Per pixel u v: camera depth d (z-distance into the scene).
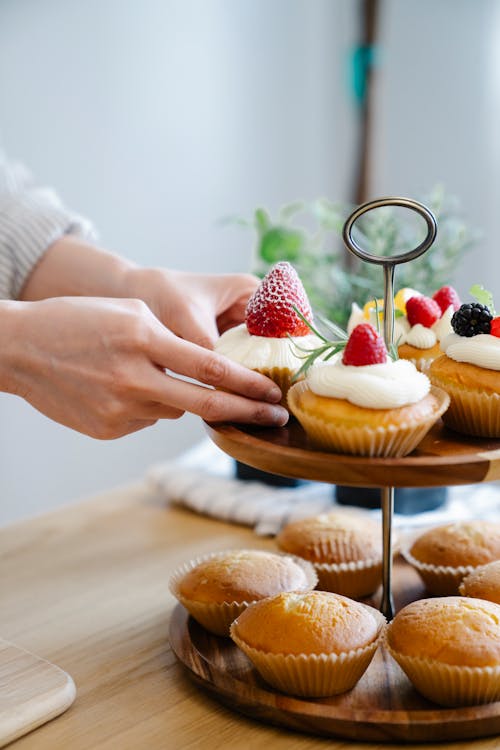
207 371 0.58
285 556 0.67
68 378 0.60
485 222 1.32
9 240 0.81
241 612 0.60
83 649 0.63
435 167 1.38
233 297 0.74
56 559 0.75
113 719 0.56
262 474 0.84
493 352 0.58
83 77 1.23
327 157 1.55
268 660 0.55
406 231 0.92
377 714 0.54
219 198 1.43
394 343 0.62
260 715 0.55
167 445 1.43
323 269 0.89
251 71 1.43
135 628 0.65
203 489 0.83
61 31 1.20
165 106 1.33
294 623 0.55
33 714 0.55
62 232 0.82
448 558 0.65
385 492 0.61
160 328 0.59
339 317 0.83
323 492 0.83
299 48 1.48
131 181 1.31
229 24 1.38
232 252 1.47
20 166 0.91
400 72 1.40
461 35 1.31
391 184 1.45
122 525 0.80
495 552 0.65
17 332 0.60
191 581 0.62
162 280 0.73
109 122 1.27
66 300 0.61
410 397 0.55
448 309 0.66
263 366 0.62
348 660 0.55
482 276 1.32
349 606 0.57
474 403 0.58
